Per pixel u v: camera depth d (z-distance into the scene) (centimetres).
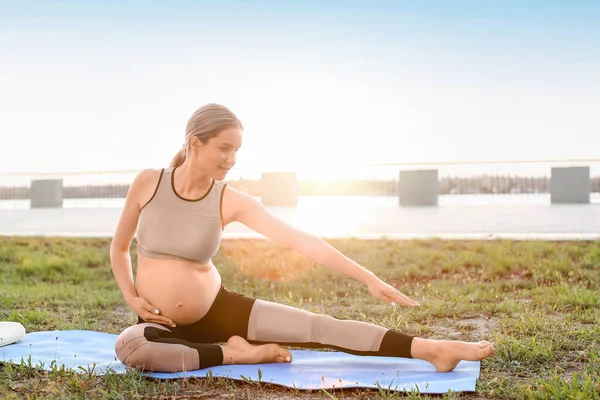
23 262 924
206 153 371
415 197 1972
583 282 688
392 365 396
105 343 469
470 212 1650
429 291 670
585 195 1958
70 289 740
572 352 419
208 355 380
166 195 386
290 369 384
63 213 1950
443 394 337
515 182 2194
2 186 2686
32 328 535
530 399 324
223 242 1070
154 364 371
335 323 388
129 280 402
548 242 966
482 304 589
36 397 340
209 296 397
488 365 394
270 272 816
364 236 1097
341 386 347
